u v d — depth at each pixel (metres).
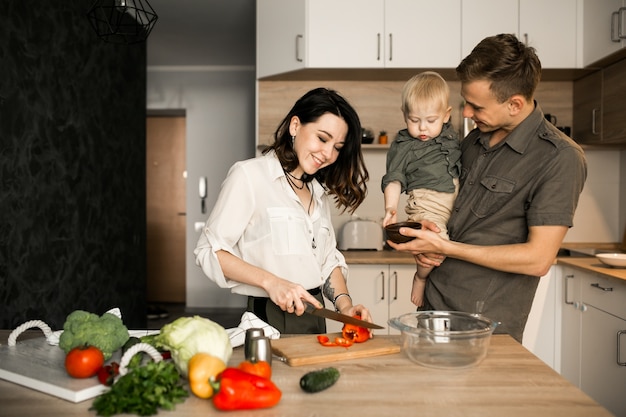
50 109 3.07
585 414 1.07
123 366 1.17
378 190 3.95
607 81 3.38
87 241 3.61
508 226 1.75
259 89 3.93
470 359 1.31
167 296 6.55
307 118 1.69
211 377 1.12
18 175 2.73
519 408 1.10
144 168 4.84
